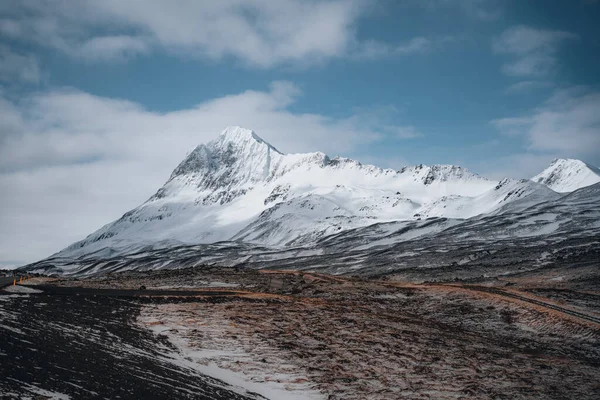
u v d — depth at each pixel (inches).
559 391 1423.5
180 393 1025.5
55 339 1224.2
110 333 1411.2
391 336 1845.5
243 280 3181.6
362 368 1437.0
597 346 2066.9
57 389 887.7
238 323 1775.3
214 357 1373.0
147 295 2177.7
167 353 1334.9
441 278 5452.8
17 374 912.9
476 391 1330.0
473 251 7716.5
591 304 2871.6
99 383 972.6
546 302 2684.5
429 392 1293.1
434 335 1977.1
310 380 1291.8
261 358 1416.1
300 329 1795.0
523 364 1688.0
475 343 1943.9
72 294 1994.3
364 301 2593.5
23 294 1850.4
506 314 2434.8
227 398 1069.1
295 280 3174.2
